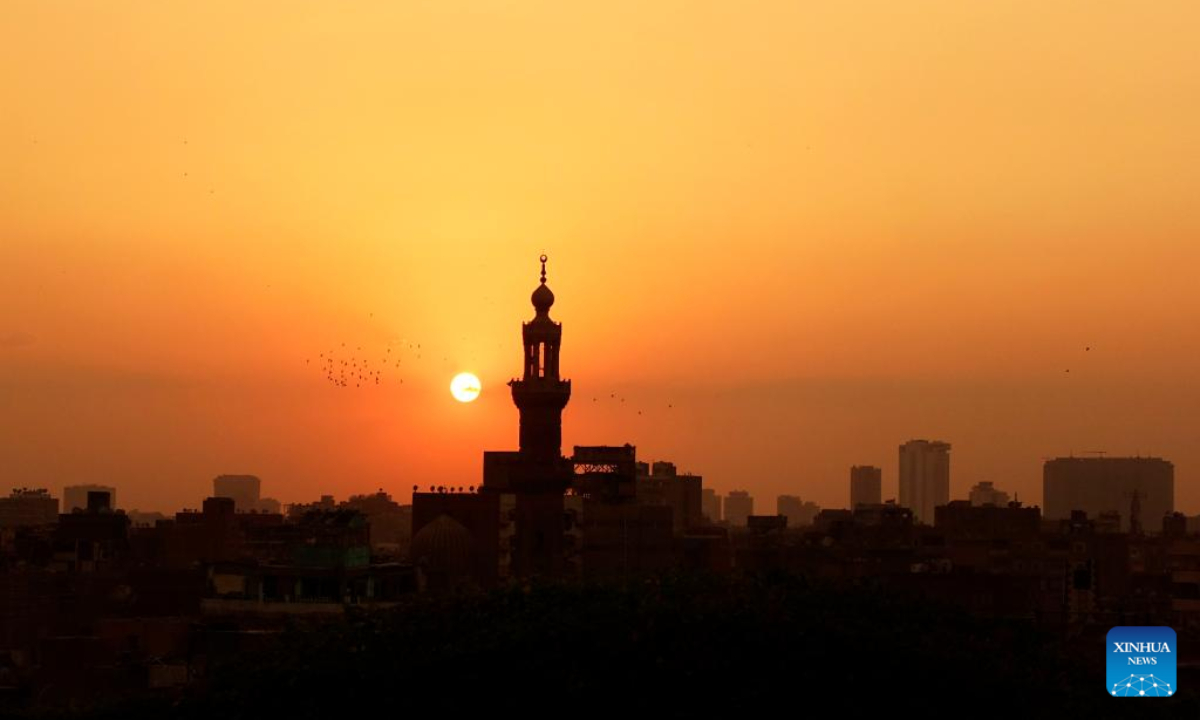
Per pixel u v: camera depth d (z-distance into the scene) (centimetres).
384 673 9738
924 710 9319
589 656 9431
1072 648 12769
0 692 14888
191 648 16950
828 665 9319
